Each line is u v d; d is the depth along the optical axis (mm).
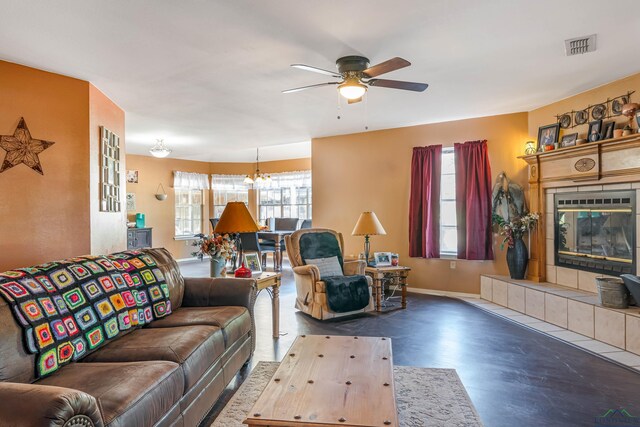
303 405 1592
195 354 2105
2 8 2404
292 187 9859
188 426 1983
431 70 3555
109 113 4297
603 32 2828
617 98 3865
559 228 4617
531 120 5016
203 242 3711
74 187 3598
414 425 2207
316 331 3967
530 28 2758
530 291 4422
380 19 2605
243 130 6047
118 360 1985
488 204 5230
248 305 3062
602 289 3574
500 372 2928
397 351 3373
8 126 3234
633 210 3697
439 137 5625
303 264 4758
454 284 5543
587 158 4098
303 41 2920
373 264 5121
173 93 4133
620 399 2502
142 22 2605
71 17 2529
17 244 3248
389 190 6020
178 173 9555
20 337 1693
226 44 2957
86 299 2127
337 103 4574
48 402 1147
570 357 3209
